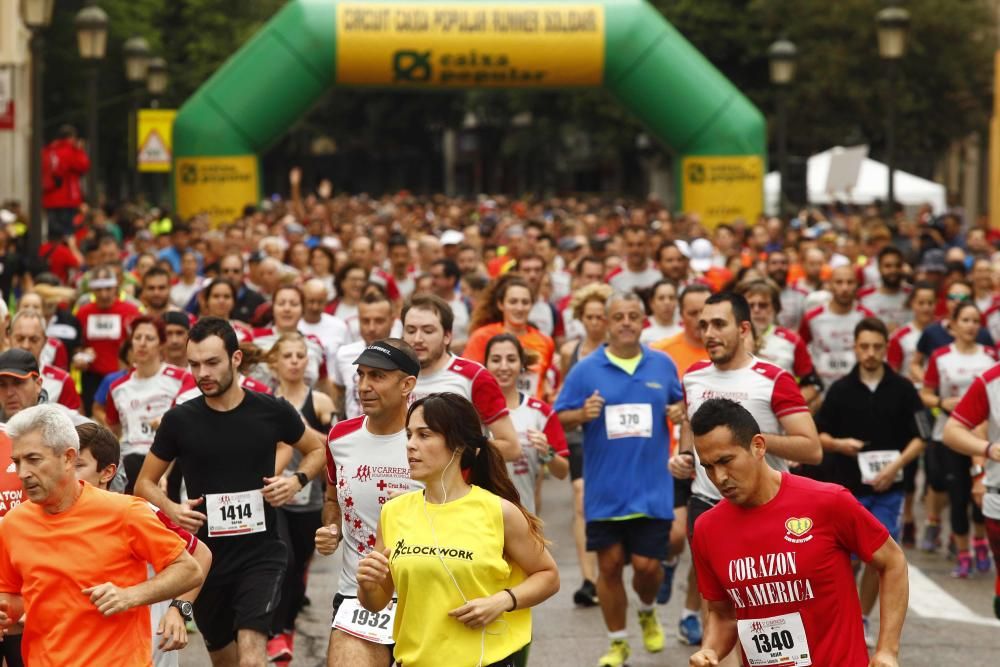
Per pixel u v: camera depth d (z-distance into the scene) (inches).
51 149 1608.0
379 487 429.1
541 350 719.7
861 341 627.5
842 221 1972.2
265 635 463.5
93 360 872.3
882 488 627.5
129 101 3004.4
